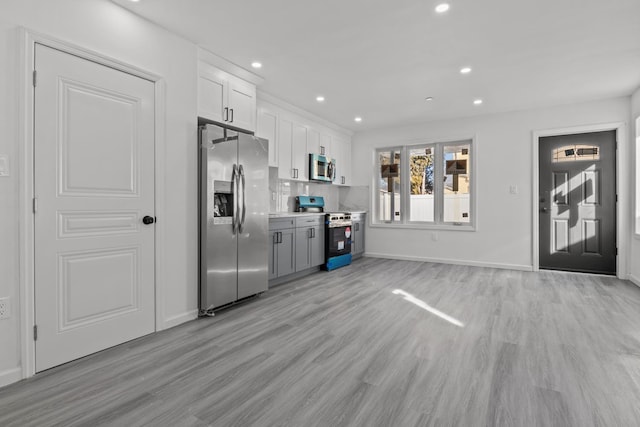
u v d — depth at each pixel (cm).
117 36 223
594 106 425
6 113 174
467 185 518
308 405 156
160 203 251
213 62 301
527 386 171
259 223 334
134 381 177
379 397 162
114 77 222
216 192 293
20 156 178
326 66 325
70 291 201
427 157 553
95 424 142
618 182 412
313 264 445
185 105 270
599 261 431
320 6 227
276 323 265
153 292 248
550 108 451
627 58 303
